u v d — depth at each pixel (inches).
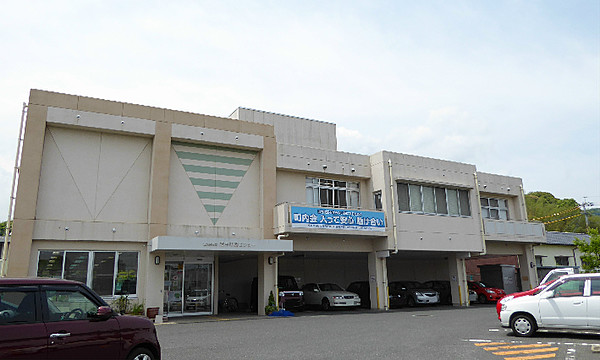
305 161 909.2
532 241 1168.8
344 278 1191.6
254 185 856.9
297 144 1007.0
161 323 662.5
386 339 466.6
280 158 883.4
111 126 730.8
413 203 974.4
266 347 420.2
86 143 724.7
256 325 620.4
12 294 239.5
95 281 692.7
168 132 773.9
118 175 739.4
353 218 875.4
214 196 812.6
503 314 487.2
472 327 568.4
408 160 987.3
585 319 442.6
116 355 268.8
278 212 834.2
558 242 1379.2
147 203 753.0
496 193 1182.9
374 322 644.1
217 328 586.6
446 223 1008.9
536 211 2244.1
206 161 817.5
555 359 351.9
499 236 1100.5
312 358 362.9
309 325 610.5
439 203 1018.1
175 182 781.9
